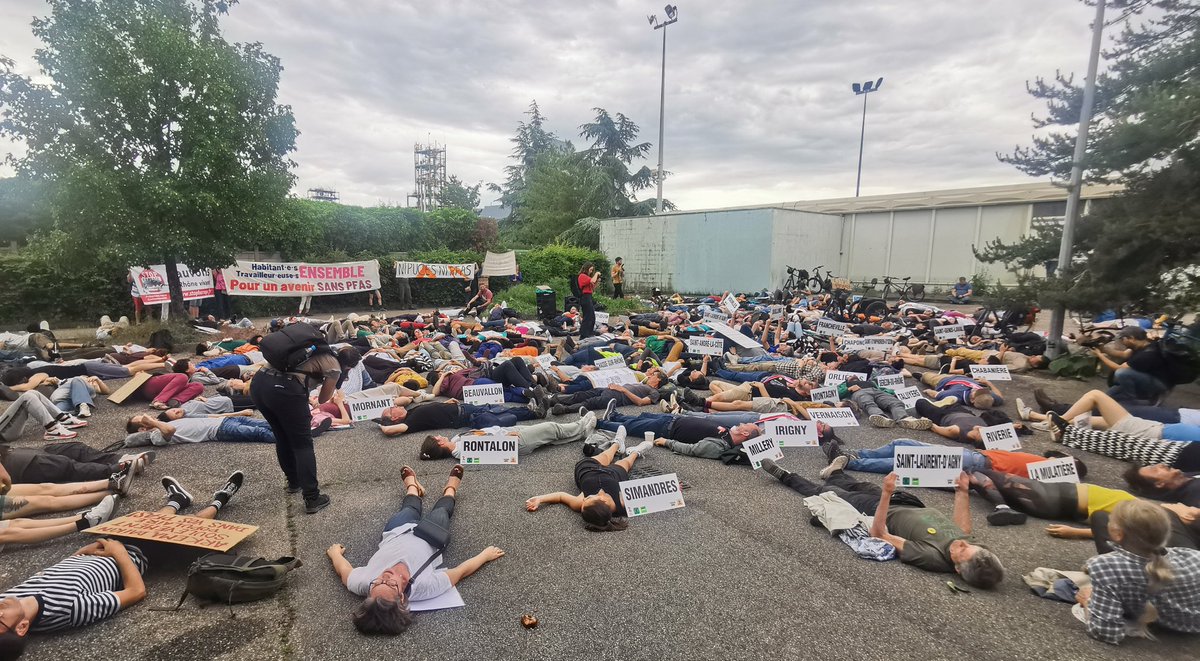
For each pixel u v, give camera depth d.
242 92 12.16
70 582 3.11
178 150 11.80
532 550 4.09
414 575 3.45
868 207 28.03
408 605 3.31
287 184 12.95
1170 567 3.00
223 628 3.17
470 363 9.85
